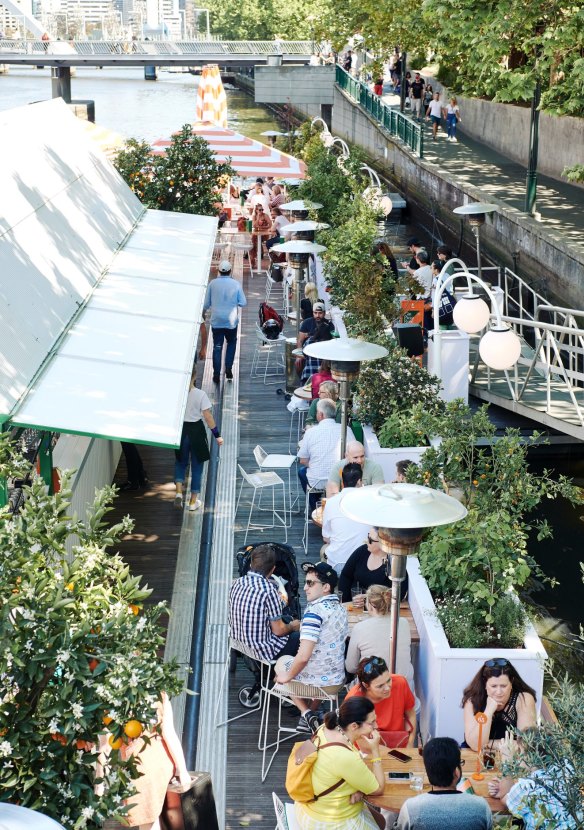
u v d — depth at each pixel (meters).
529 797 4.96
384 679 6.54
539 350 13.98
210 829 5.90
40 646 4.20
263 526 11.20
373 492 6.34
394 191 36.03
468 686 6.64
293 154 32.31
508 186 27.56
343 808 5.67
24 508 4.65
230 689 8.26
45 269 9.29
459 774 5.33
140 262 11.77
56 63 64.44
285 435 13.81
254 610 7.63
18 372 7.36
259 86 45.88
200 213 19.89
